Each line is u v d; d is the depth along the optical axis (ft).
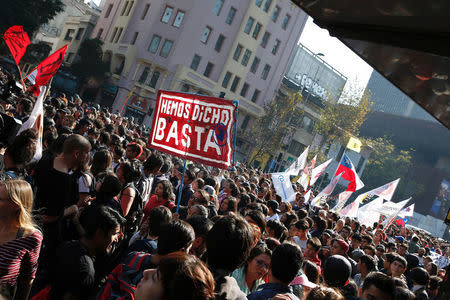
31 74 28.71
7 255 9.59
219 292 8.63
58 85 152.15
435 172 310.65
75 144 14.56
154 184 26.66
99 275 12.64
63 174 14.38
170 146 18.89
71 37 195.42
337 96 169.78
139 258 10.10
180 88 147.64
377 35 10.99
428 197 306.14
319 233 30.50
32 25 153.17
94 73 155.33
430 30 9.92
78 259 9.80
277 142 155.43
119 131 38.14
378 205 46.16
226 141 17.60
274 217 27.84
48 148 21.80
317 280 15.64
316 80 221.87
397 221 72.90
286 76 202.59
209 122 18.03
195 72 149.59
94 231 10.64
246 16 156.97
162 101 19.58
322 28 12.14
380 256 31.91
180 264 6.12
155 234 12.92
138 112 149.38
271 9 164.04
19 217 9.82
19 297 9.98
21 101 30.32
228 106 17.58
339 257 14.46
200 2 146.00
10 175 13.55
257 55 166.61
